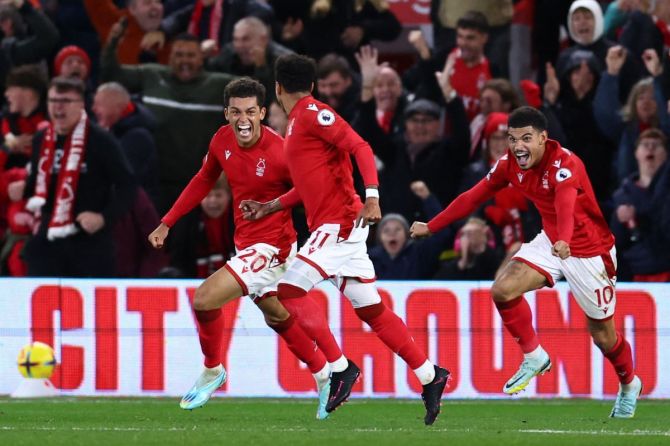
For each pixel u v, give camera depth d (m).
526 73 44.28
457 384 35.31
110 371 35.62
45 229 38.69
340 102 41.59
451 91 40.81
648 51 41.28
